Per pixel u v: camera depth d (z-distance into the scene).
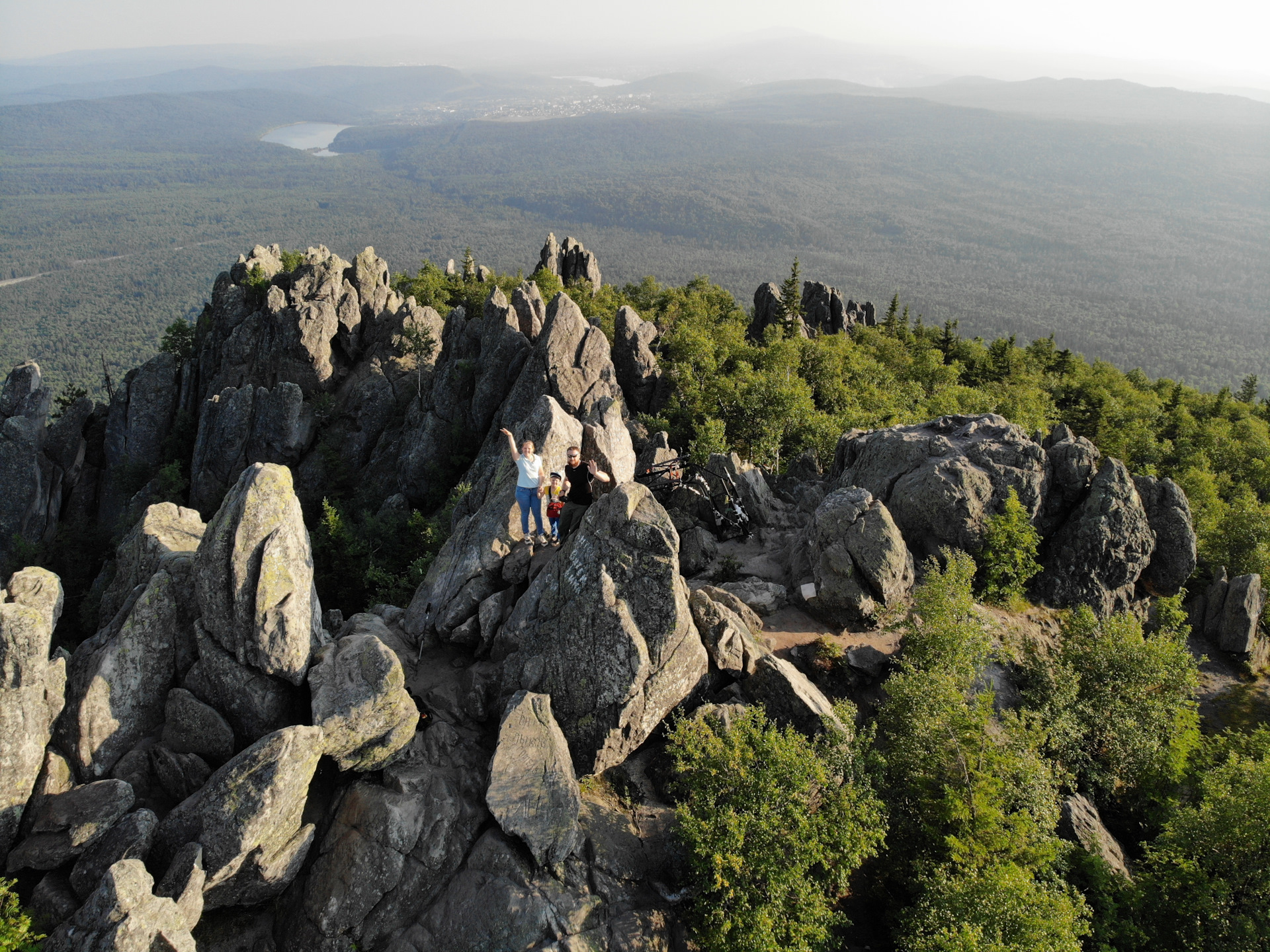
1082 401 113.50
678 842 17.28
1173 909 21.20
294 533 18.88
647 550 20.11
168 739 18.11
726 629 21.88
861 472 35.69
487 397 68.62
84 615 43.75
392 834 16.61
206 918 16.39
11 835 15.63
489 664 21.41
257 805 15.43
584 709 19.06
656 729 20.17
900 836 20.28
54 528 88.62
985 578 31.78
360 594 44.28
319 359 88.94
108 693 17.69
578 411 61.47
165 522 23.38
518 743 17.77
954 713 21.33
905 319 172.62
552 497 24.09
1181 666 27.64
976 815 19.38
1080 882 21.72
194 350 104.75
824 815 17.97
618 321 72.88
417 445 72.00
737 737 18.14
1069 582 32.97
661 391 71.44
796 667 25.08
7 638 15.46
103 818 15.82
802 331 123.38
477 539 23.34
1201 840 21.83
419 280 126.62
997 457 33.12
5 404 89.62
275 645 17.83
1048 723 24.81
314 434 85.25
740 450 56.72
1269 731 27.81
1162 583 35.84
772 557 31.56
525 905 15.82
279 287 94.00
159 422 94.56
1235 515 47.25
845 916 17.69
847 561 27.17
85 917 13.70
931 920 17.41
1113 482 33.19
